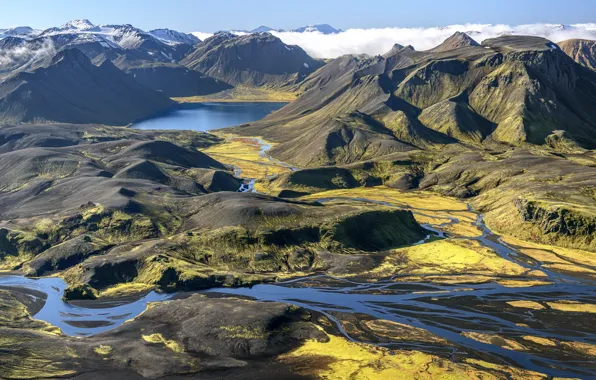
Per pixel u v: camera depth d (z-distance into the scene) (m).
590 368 160.00
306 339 180.38
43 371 157.25
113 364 162.12
